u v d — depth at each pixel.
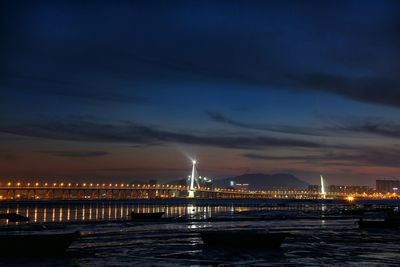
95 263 37.59
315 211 158.62
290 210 172.88
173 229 69.19
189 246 47.84
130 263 37.66
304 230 69.75
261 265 36.69
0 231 63.16
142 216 96.88
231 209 195.00
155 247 47.25
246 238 46.16
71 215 142.50
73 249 45.41
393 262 38.34
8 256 39.97
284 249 45.78
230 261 38.59
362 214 133.00
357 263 37.72
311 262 38.16
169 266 36.28
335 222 90.31
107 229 68.44
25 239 40.47
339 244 50.72
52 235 41.28
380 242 53.00
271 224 83.12
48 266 36.12
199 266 36.25
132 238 55.66
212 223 84.88
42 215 142.00
